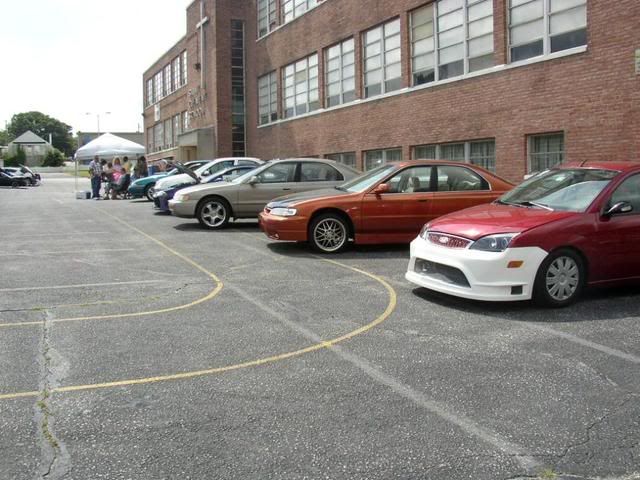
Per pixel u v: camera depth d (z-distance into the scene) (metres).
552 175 7.88
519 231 6.52
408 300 7.10
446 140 17.84
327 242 10.49
